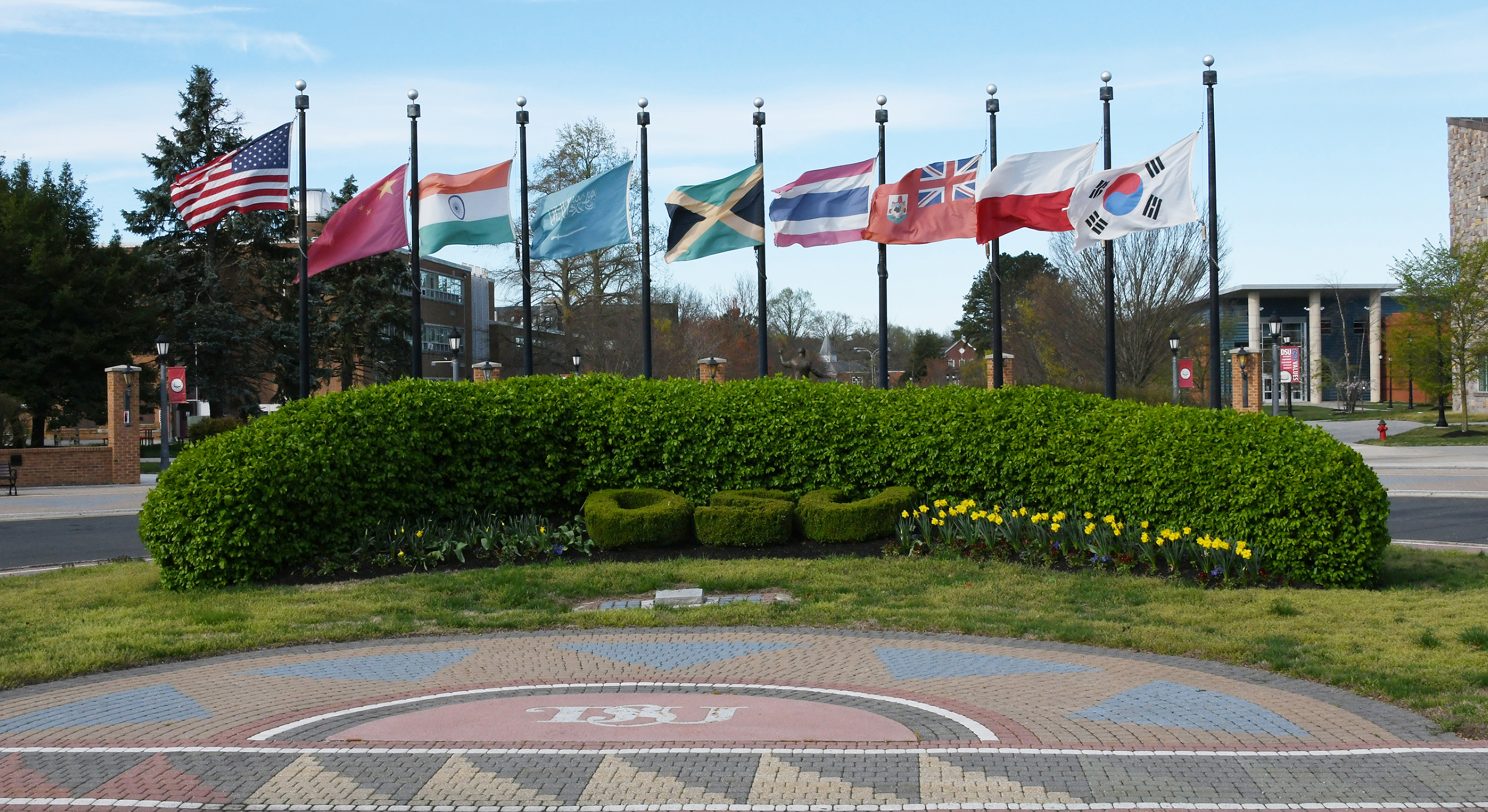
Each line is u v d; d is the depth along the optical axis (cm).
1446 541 1455
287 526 1216
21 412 3872
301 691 767
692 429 1442
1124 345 4397
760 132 1797
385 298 4759
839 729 649
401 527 1304
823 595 1076
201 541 1162
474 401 1424
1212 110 1658
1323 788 538
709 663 835
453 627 979
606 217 1812
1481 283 3781
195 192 1872
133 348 4253
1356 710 684
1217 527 1145
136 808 523
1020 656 849
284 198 1847
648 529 1286
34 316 3900
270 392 5469
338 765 585
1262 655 814
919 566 1189
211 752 615
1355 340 7225
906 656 854
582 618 992
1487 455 3014
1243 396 3662
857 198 1753
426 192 1817
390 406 1348
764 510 1293
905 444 1378
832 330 9644
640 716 683
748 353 6172
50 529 1947
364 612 1034
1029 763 580
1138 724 658
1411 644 832
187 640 927
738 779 553
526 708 708
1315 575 1088
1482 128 4322
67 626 989
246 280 4647
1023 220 1691
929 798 527
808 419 1422
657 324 5581
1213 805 516
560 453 1445
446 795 536
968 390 1437
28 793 545
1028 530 1234
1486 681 718
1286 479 1097
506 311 7912
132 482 3116
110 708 725
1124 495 1216
